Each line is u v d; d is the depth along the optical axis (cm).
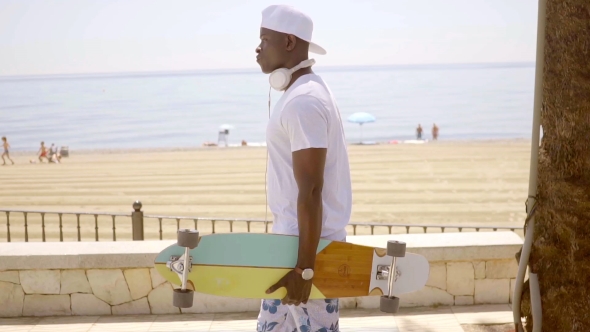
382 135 5953
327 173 254
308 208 237
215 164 2827
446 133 6022
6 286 479
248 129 6519
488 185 2155
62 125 7019
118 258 474
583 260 303
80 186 2236
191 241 249
